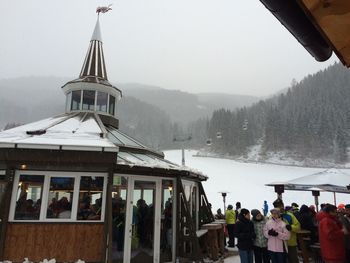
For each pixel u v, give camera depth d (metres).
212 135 121.06
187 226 10.07
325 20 2.52
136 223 9.63
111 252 8.31
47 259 8.33
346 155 91.19
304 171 69.00
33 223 8.48
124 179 9.54
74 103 13.62
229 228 13.80
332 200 37.06
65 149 8.40
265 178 57.44
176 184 10.63
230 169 68.69
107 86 13.73
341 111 111.44
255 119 130.50
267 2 2.46
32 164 8.52
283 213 8.13
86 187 9.01
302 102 133.88
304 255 8.83
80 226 8.71
